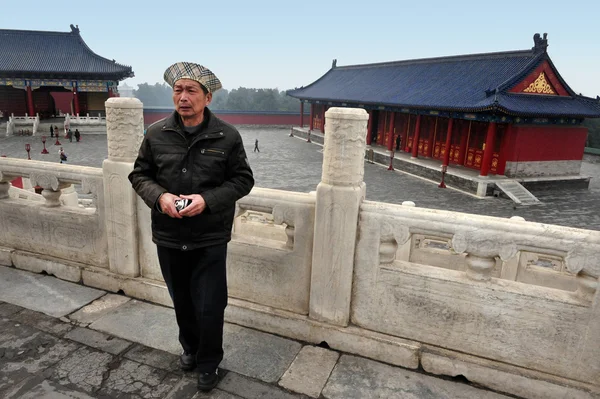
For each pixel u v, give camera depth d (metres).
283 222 3.68
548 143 27.75
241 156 2.81
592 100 29.28
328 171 3.34
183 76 2.60
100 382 3.08
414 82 38.69
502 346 3.16
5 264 5.05
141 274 4.43
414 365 3.37
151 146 2.79
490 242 3.04
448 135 29.42
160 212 2.80
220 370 3.28
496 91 26.50
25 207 4.89
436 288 3.26
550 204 24.53
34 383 3.04
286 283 3.79
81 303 4.22
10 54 52.53
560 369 3.03
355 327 3.60
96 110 58.84
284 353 3.53
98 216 4.46
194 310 3.13
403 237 3.26
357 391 3.10
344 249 3.41
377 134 42.19
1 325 3.78
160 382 3.11
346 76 53.75
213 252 2.86
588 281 2.87
